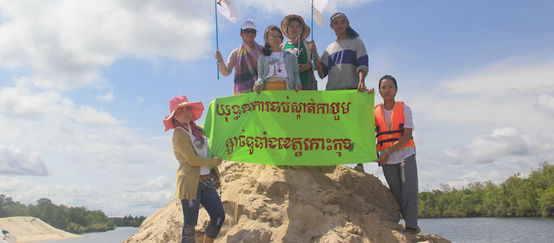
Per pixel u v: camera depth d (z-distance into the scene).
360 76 5.91
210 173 4.70
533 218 100.50
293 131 5.21
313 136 5.18
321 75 6.55
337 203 4.76
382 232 4.42
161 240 5.46
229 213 4.91
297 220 4.48
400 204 5.26
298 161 5.13
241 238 4.43
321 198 4.72
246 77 6.48
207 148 4.77
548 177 106.06
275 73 5.58
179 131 4.36
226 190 5.20
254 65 6.47
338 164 5.34
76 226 186.62
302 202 4.65
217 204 4.43
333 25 6.43
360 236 4.28
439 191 149.12
